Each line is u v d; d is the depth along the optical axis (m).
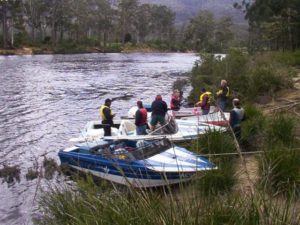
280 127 11.60
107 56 88.19
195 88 24.30
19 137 17.17
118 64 63.12
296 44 49.09
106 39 138.00
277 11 53.78
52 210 7.06
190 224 4.85
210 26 134.50
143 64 63.91
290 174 7.76
